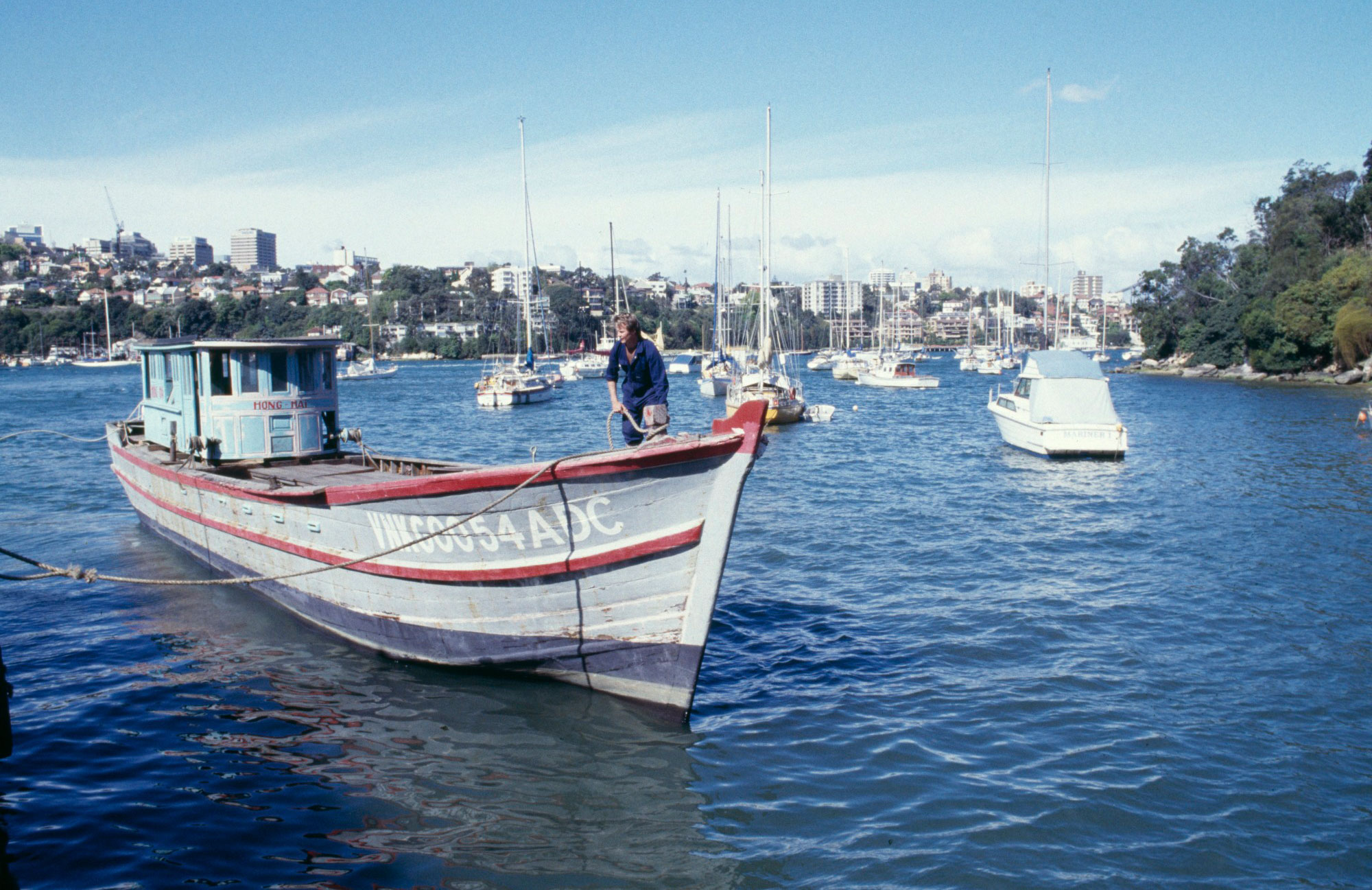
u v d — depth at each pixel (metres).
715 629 12.43
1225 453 32.16
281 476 13.40
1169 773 8.30
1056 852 7.04
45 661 10.84
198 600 13.33
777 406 43.28
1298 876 6.79
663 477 8.34
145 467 15.86
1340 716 9.58
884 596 14.04
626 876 6.68
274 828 7.23
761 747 8.77
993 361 104.81
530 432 42.66
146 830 7.13
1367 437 36.75
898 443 36.75
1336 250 83.88
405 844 7.04
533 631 9.55
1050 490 24.50
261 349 14.36
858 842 7.15
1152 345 105.62
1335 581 14.72
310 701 9.67
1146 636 12.10
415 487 9.41
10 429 43.12
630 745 8.75
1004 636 12.11
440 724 9.14
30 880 6.42
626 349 9.34
